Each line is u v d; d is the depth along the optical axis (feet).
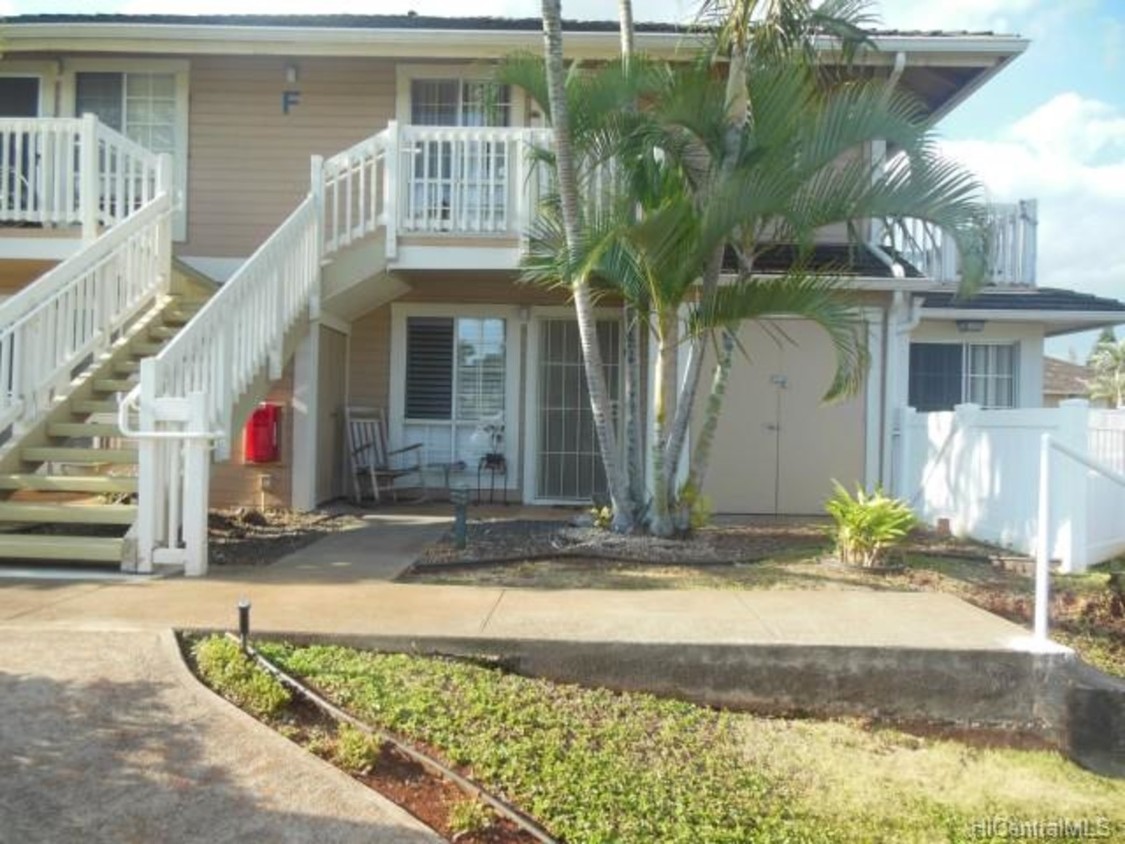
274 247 30.01
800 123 25.41
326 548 27.48
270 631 17.44
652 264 25.27
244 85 39.91
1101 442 27.86
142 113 39.88
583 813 12.36
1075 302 44.19
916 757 15.76
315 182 34.12
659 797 13.10
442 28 38.22
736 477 37.35
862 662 17.17
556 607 19.93
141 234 31.42
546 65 26.73
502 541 28.81
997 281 36.40
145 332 30.89
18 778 12.19
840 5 26.00
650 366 36.47
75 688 14.64
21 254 33.24
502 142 34.71
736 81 25.67
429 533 30.60
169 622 17.89
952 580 24.09
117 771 12.42
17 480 24.68
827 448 37.32
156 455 23.15
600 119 26.22
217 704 14.25
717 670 17.16
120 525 26.58
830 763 15.15
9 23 37.24
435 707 14.85
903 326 36.14
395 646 17.30
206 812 11.60
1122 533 28.17
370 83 39.83
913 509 35.32
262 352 29.30
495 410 40.83
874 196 25.41
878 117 25.41
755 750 15.35
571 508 38.96
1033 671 17.08
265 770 12.55
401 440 40.70
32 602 19.57
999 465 29.27
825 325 25.43
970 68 37.42
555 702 15.96
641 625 18.40
